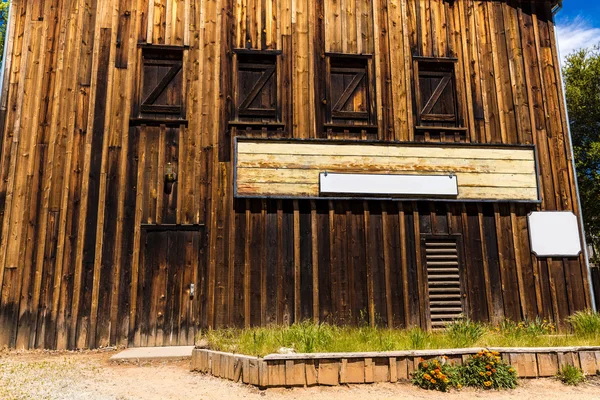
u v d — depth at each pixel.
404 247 9.21
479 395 5.66
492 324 9.05
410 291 9.09
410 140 9.67
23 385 5.62
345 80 9.93
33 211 8.59
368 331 7.67
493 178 9.68
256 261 8.83
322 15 10.00
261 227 8.96
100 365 6.92
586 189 19.28
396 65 10.00
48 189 8.68
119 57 9.32
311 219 9.10
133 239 8.68
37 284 8.33
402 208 9.38
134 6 9.55
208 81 9.43
